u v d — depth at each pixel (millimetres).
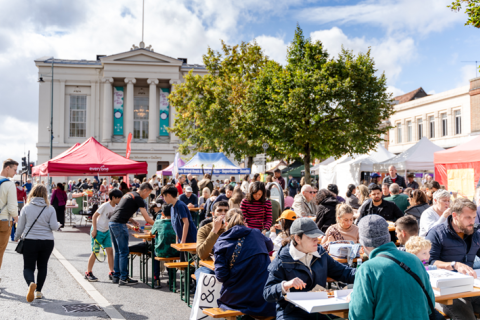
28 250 6281
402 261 2803
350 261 5039
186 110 35781
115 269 7656
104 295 6691
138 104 57875
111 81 56031
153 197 22688
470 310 4344
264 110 25188
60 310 5805
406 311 2666
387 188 9594
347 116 22734
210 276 4848
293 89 23406
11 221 7133
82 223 18656
